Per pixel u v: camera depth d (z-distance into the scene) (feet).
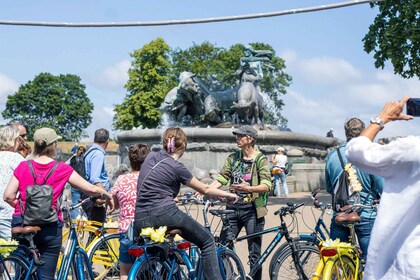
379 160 13.30
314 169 109.40
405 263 13.08
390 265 13.33
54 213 22.36
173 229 22.56
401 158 13.16
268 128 118.01
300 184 107.96
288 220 49.21
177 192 23.12
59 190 23.02
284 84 252.21
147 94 291.58
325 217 50.39
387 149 13.29
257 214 28.17
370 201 24.90
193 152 106.42
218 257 25.09
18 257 22.12
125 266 24.97
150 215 22.40
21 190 22.86
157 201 22.49
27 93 404.16
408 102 14.02
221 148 106.52
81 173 34.37
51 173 22.98
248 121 115.34
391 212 13.29
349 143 13.80
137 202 22.81
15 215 23.24
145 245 21.89
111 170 128.77
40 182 22.82
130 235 24.56
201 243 22.98
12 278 22.07
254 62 117.08
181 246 23.32
